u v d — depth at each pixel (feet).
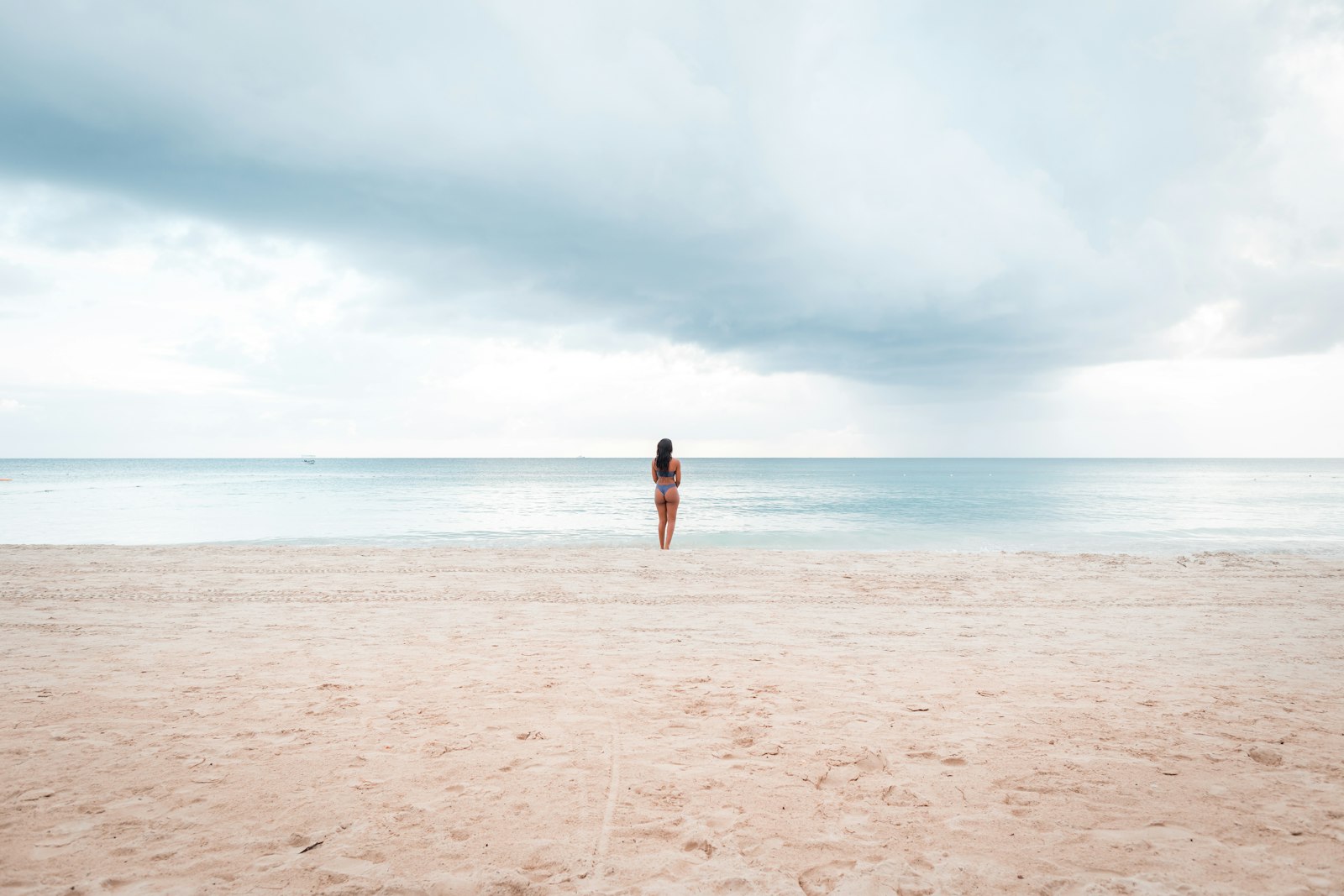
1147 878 7.57
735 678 15.53
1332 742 11.52
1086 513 75.36
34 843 8.20
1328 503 90.99
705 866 7.88
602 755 11.08
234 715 12.79
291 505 86.12
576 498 103.60
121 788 9.73
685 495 112.98
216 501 91.50
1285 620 22.43
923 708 13.42
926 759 10.90
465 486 146.61
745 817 9.04
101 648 17.81
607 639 19.31
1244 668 16.49
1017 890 7.37
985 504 90.17
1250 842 8.32
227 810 9.12
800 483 164.66
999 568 33.19
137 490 119.55
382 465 540.11
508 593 26.37
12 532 55.16
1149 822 8.85
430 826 8.75
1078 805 9.32
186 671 15.71
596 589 27.22
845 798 9.59
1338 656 17.71
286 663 16.43
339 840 8.39
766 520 67.67
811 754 11.11
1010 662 17.07
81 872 7.60
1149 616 22.88
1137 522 64.75
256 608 23.25
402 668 16.06
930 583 29.07
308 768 10.48
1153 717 12.83
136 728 12.07
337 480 179.63
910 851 8.19
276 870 7.71
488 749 11.28
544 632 20.07
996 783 10.04
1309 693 14.40
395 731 12.06
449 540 50.52
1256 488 137.39
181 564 32.07
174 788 9.74
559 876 7.66
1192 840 8.39
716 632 20.30
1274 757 10.82
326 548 38.55
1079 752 11.14
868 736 11.89
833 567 33.14
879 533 55.06
